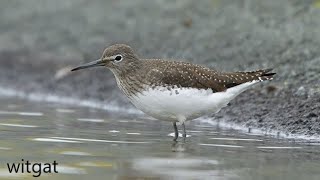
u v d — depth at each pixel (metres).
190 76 18.70
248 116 21.67
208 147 17.28
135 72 19.09
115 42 32.06
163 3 35.56
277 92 22.73
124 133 19.25
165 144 17.62
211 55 27.62
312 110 20.58
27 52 34.34
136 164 15.01
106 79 28.92
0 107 24.81
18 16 38.91
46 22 37.38
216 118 22.20
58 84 29.83
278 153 16.61
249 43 27.69
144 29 32.97
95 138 18.27
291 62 24.69
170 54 28.86
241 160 15.66
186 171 14.45
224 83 19.11
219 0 33.59
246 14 31.23
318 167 15.05
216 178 13.87
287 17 29.70
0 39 36.38
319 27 27.83
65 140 17.84
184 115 18.86
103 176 13.93
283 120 20.66
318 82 22.56
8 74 32.16
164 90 18.52
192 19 32.38
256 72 19.73
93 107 25.73
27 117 22.19
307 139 19.02
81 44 33.53
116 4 37.38
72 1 39.25
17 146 16.88
